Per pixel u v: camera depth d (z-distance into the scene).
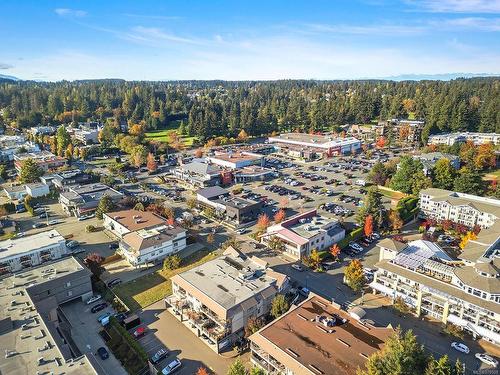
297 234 82.69
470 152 142.75
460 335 55.25
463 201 94.75
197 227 96.38
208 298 57.47
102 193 115.19
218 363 51.84
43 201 117.88
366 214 92.81
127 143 181.25
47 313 56.16
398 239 86.69
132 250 77.62
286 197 119.44
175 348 54.69
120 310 63.09
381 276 65.69
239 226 97.31
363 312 54.53
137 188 132.25
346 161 166.12
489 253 67.75
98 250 84.88
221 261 69.38
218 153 172.12
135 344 53.97
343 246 84.25
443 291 57.50
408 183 117.31
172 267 75.25
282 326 51.94
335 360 45.44
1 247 76.81
